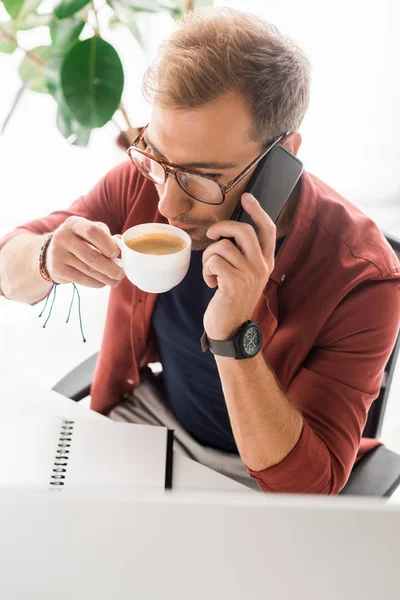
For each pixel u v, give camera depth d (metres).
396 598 0.36
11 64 2.32
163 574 0.36
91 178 2.62
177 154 0.89
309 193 1.11
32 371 1.95
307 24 2.21
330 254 1.11
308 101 0.97
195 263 1.15
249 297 0.93
